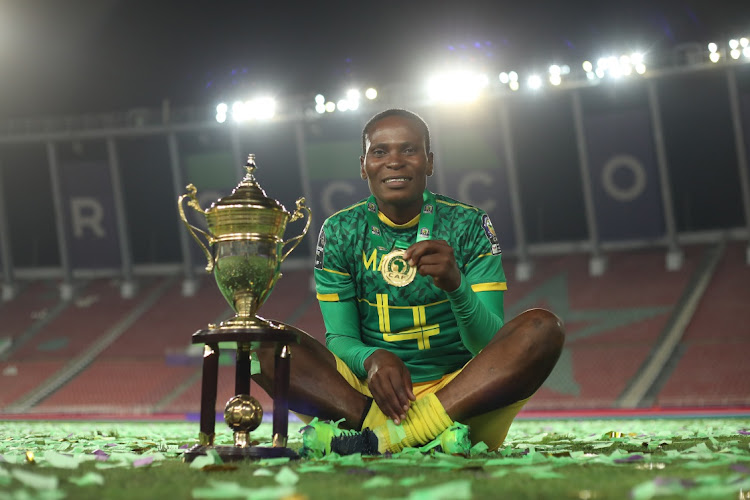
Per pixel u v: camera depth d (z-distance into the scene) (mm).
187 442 4422
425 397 2988
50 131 30672
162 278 33531
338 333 3451
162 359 28188
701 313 25578
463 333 3176
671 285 27250
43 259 35094
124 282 32281
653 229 27938
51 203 33844
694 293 26578
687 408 21188
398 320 3430
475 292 3395
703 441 3807
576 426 8562
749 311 25094
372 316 3486
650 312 26188
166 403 25609
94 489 1913
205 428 2846
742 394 21875
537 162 29656
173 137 29547
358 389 3301
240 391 3070
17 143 30672
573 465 2438
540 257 30516
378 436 2967
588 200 27812
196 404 25312
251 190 3029
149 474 2273
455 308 3033
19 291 33781
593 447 3354
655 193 27422
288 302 29875
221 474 2252
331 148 29062
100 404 25906
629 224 28094
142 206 32688
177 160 29703
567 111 28344
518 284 28891
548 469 2227
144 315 30984
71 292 32531
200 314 30531
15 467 2465
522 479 2043
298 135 28672
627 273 28516
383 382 2893
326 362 3205
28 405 26141
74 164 31281
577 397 22938
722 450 2914
